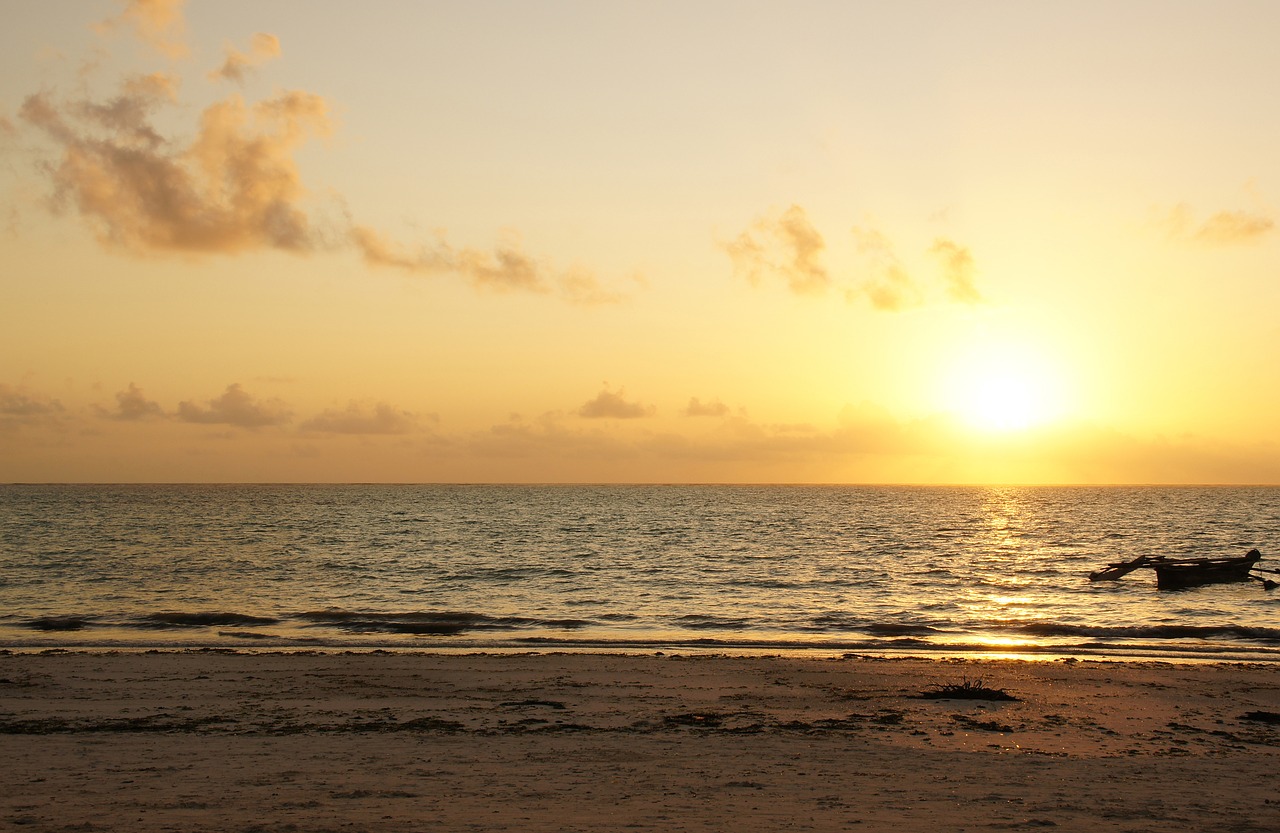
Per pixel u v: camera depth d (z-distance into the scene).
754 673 24.95
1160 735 18.23
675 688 22.86
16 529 105.00
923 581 55.47
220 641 31.77
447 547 82.50
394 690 22.23
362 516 146.00
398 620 37.50
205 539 90.19
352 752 15.67
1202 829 11.36
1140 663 27.42
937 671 25.47
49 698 20.84
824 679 24.20
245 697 21.25
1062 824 11.48
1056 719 19.56
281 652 28.66
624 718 19.36
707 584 53.78
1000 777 14.25
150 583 51.69
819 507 199.88
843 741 17.20
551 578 56.84
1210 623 38.62
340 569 61.09
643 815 11.71
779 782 13.76
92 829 10.77
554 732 17.81
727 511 174.88
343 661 26.22
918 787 13.52
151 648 30.16
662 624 37.31
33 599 44.34
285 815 11.51
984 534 105.31
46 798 12.27
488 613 40.41
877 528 118.25
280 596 46.62
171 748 15.80
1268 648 31.50
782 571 61.56
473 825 11.09
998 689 22.97
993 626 36.91
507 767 14.66
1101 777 14.34
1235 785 13.91
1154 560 53.78
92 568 59.91
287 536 95.94
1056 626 36.44
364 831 10.77
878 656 29.19
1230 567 53.19
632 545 86.75
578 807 12.11
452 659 26.77
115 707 19.94
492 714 19.62
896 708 20.67
